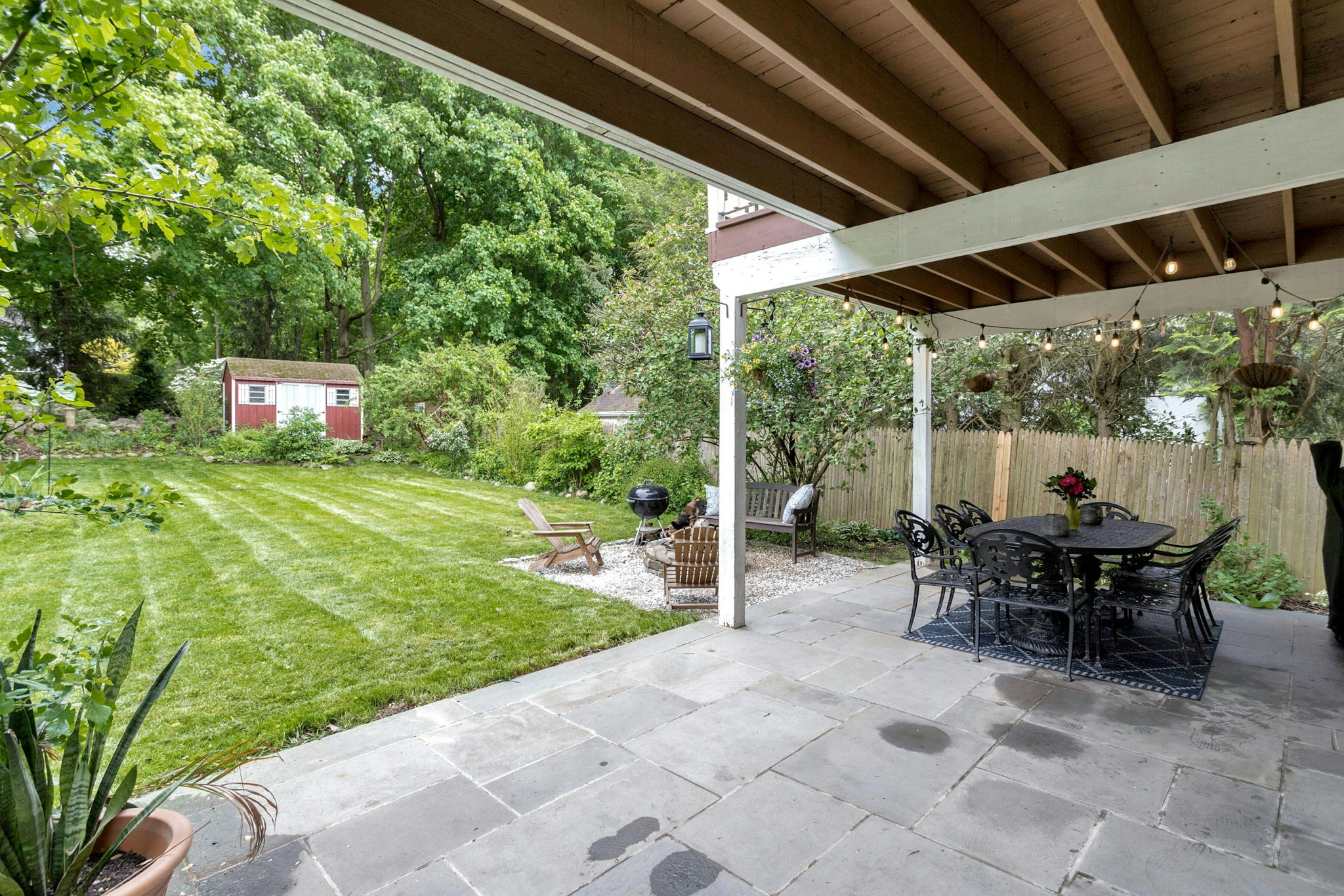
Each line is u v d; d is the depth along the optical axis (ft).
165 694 10.89
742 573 14.93
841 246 12.78
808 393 23.20
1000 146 10.40
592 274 64.13
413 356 63.16
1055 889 6.31
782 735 9.55
